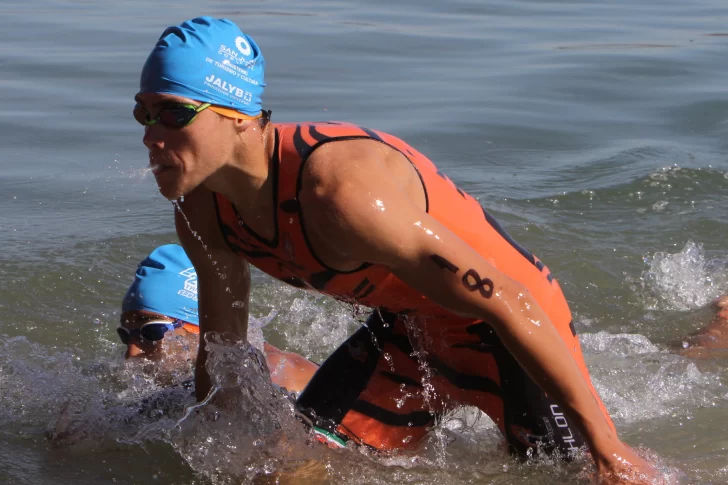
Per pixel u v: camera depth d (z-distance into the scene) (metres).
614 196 13.05
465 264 5.22
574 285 10.62
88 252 10.99
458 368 6.59
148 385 8.14
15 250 10.93
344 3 30.78
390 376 6.75
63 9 28.88
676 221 12.26
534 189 13.33
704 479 6.32
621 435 7.26
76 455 6.88
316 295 10.52
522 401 6.34
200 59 5.05
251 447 6.68
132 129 15.79
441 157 14.71
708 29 26.30
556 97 18.80
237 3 30.59
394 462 6.65
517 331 5.38
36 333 9.23
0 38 23.27
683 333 9.59
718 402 7.96
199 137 5.08
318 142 5.24
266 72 19.80
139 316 8.34
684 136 16.11
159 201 12.75
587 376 6.46
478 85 19.55
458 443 7.01
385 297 5.96
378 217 5.00
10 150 14.52
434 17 27.95
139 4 30.31
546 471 6.45
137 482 6.52
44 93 17.98
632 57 22.55
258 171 5.30
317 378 6.91
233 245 5.90
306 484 6.29
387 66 21.02
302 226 5.33
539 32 25.62
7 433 7.22
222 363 6.80
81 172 13.64
